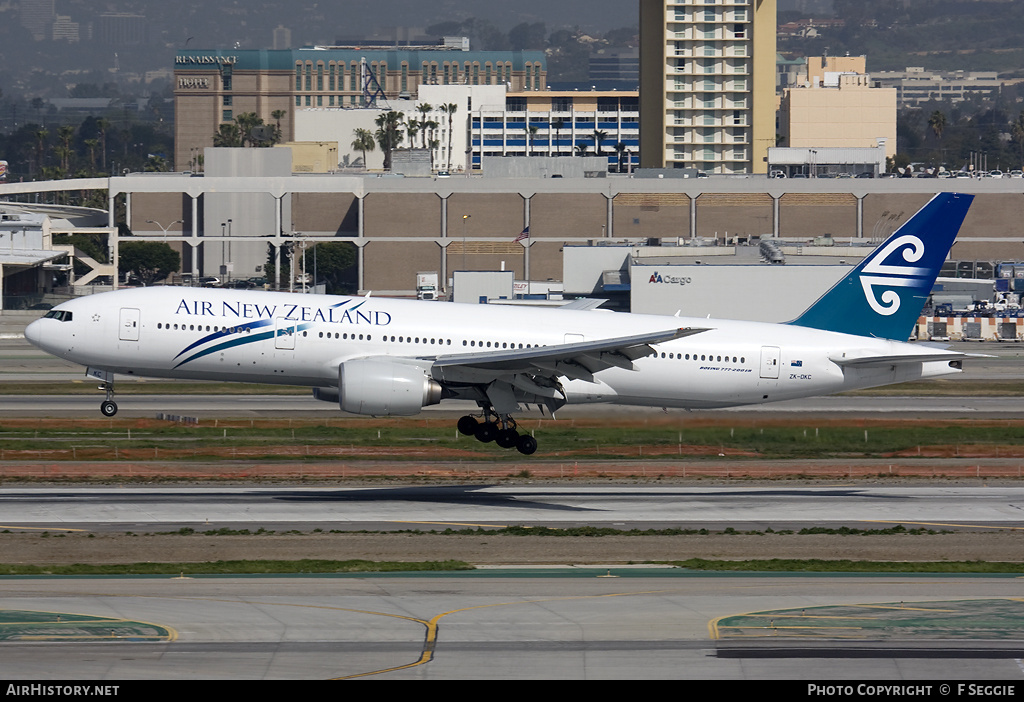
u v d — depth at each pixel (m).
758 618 132.88
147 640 123.81
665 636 126.44
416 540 172.88
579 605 137.62
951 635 127.19
